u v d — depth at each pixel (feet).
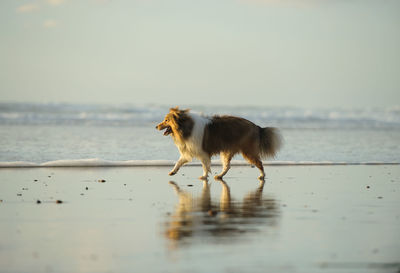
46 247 24.75
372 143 95.40
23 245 25.04
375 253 24.27
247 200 38.40
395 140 103.24
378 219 31.65
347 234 27.73
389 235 27.63
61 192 41.14
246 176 53.93
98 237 26.68
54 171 53.83
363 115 201.57
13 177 48.78
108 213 32.89
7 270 21.40
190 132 50.93
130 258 23.09
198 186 46.03
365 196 40.70
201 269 21.74
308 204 36.76
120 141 87.97
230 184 47.70
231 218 31.55
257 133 53.01
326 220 31.24
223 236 26.99
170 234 27.35
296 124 158.61
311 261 22.98
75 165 58.39
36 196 39.14
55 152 70.59
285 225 29.73
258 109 250.16
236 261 22.80
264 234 27.50
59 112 178.40
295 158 71.51
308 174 55.62
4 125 122.62
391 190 44.14
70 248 24.62
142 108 186.09
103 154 70.38
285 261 22.93
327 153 77.71
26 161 62.08
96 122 139.23
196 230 28.30
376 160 70.74
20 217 31.42
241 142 51.83
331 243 25.88
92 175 51.52
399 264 22.71
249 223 30.14
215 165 63.57
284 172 57.26
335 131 131.23
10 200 37.27
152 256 23.41
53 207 34.78
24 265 22.06
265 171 58.08
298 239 26.55
